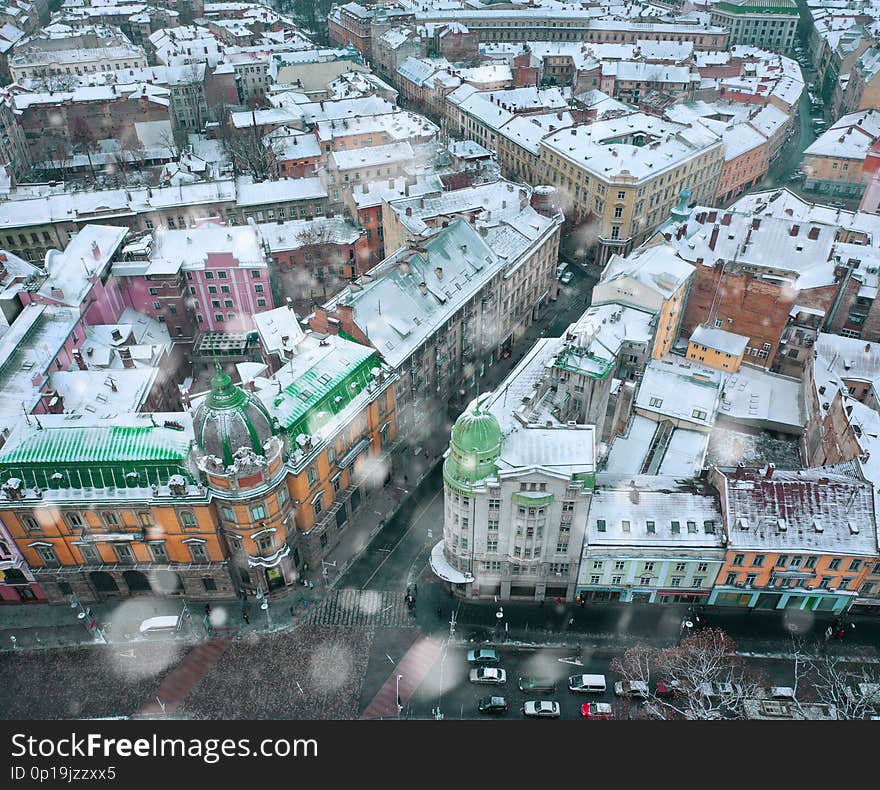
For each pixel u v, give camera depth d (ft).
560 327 501.15
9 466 273.54
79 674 284.41
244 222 570.05
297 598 313.32
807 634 296.10
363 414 329.52
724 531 284.20
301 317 505.66
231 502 273.75
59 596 310.04
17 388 329.31
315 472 305.73
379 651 293.23
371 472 350.84
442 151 631.15
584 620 304.50
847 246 434.30
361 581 321.11
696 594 302.45
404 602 312.50
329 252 506.07
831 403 347.77
